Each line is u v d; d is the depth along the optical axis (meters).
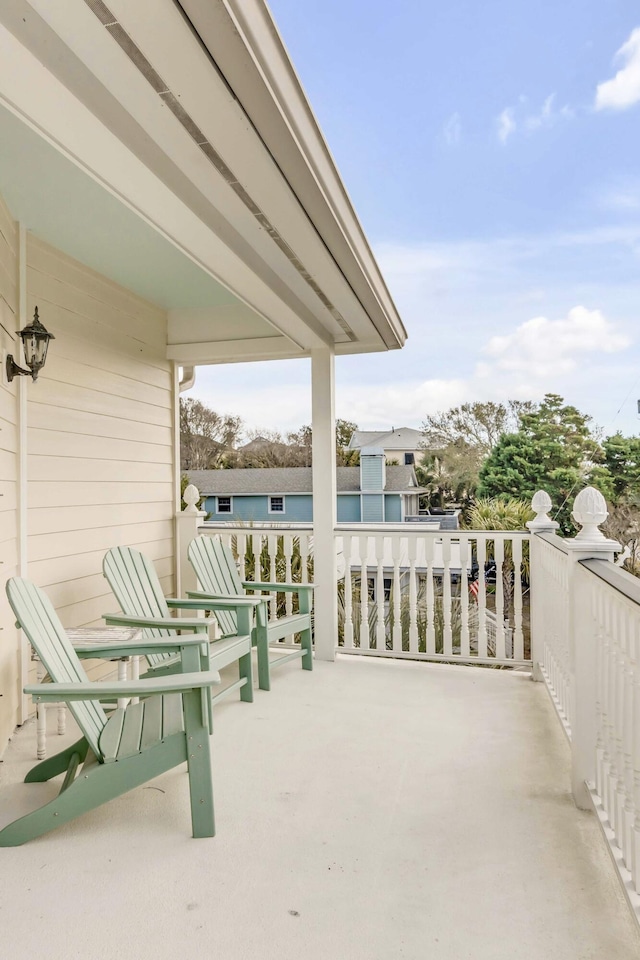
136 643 2.54
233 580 4.21
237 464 20.42
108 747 2.12
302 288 3.39
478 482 18.03
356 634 5.75
